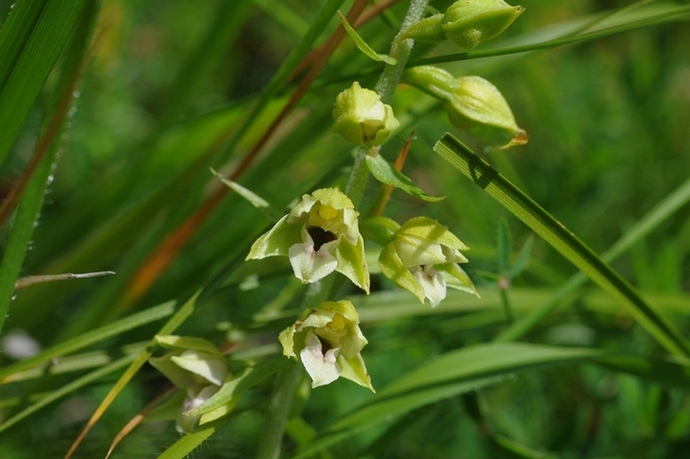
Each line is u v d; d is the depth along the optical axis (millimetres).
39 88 328
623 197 504
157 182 428
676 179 498
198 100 593
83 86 455
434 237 321
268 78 638
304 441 355
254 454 369
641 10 414
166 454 319
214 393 329
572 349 354
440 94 325
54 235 419
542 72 551
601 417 400
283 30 641
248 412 332
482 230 450
